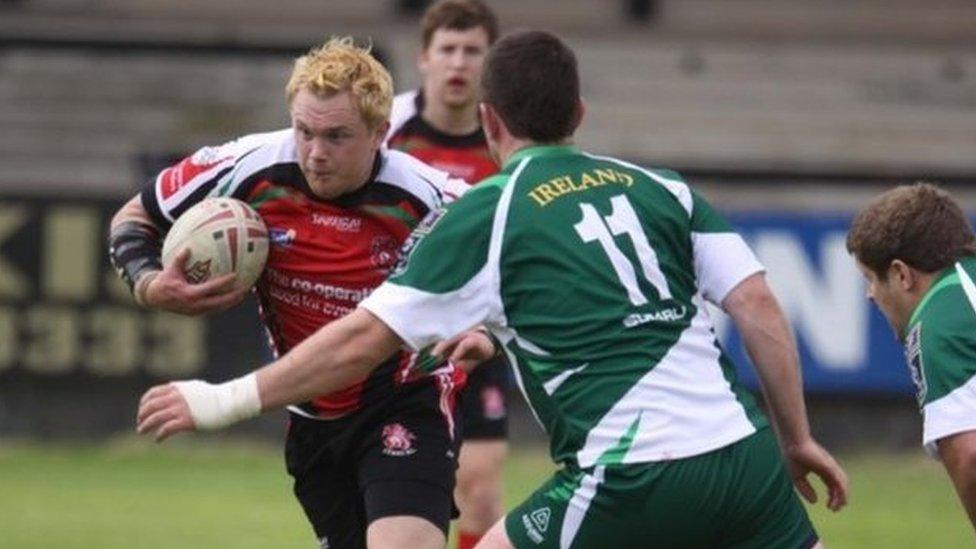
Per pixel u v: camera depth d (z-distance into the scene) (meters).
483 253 19.73
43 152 68.50
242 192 23.28
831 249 54.91
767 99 74.06
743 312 20.31
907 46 80.06
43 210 54.81
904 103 74.25
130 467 52.81
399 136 33.09
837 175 61.53
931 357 19.91
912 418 55.75
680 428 19.48
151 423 19.70
